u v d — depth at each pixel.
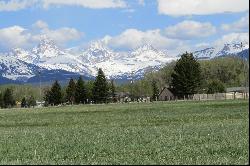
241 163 20.20
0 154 26.97
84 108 122.50
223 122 53.38
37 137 38.97
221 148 26.61
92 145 30.69
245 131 37.91
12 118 83.06
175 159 22.56
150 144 30.25
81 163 20.66
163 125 53.25
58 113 96.75
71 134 41.75
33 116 88.06
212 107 91.38
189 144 29.64
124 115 79.25
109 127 52.81
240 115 66.38
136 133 40.19
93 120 69.94
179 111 83.31
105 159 23.17
